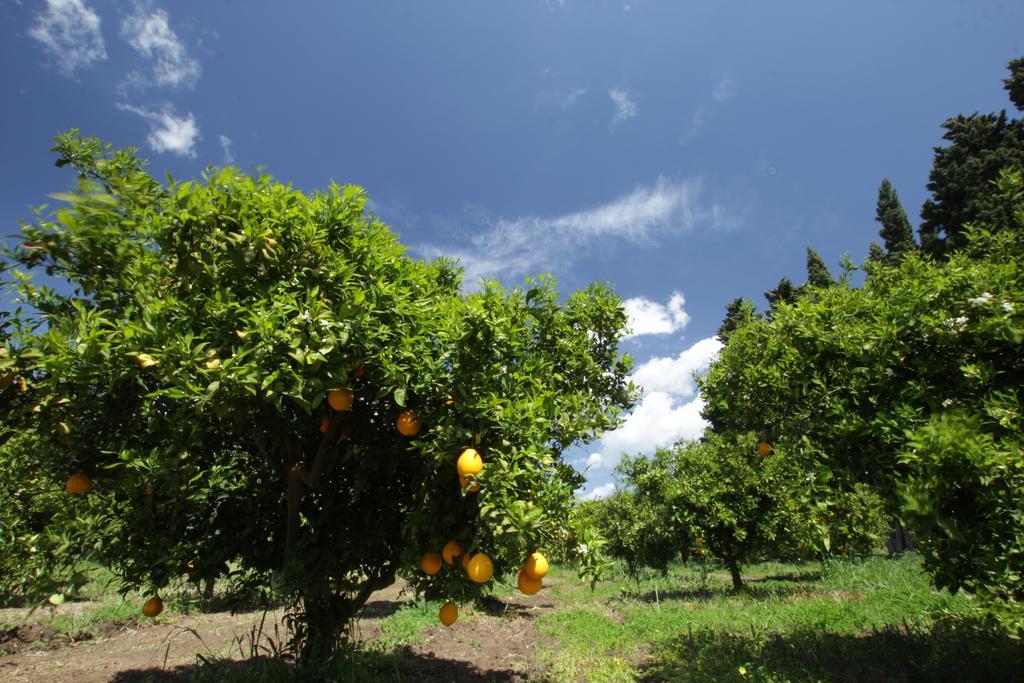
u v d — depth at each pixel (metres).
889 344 4.14
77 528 4.57
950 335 3.85
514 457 3.48
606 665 6.18
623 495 15.40
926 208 20.19
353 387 3.99
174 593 6.39
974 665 4.60
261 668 4.71
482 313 3.78
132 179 3.60
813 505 4.91
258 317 3.01
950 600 7.67
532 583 3.46
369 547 4.73
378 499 4.75
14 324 3.20
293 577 4.14
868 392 4.27
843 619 7.39
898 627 6.29
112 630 8.42
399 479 4.75
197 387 2.93
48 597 5.02
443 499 3.92
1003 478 3.34
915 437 3.47
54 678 5.84
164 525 4.46
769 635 6.56
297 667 4.55
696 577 17.14
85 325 3.10
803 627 6.95
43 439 4.14
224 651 7.04
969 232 4.68
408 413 3.92
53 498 5.80
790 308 5.00
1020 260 4.15
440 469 3.85
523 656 6.80
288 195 3.78
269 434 4.14
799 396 5.04
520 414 3.68
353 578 4.86
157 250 3.70
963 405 3.80
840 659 5.20
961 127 20.28
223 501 4.66
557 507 3.56
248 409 3.32
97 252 3.51
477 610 9.78
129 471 3.74
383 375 3.64
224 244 3.39
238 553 4.57
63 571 5.32
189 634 8.16
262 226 3.52
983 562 3.49
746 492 12.03
